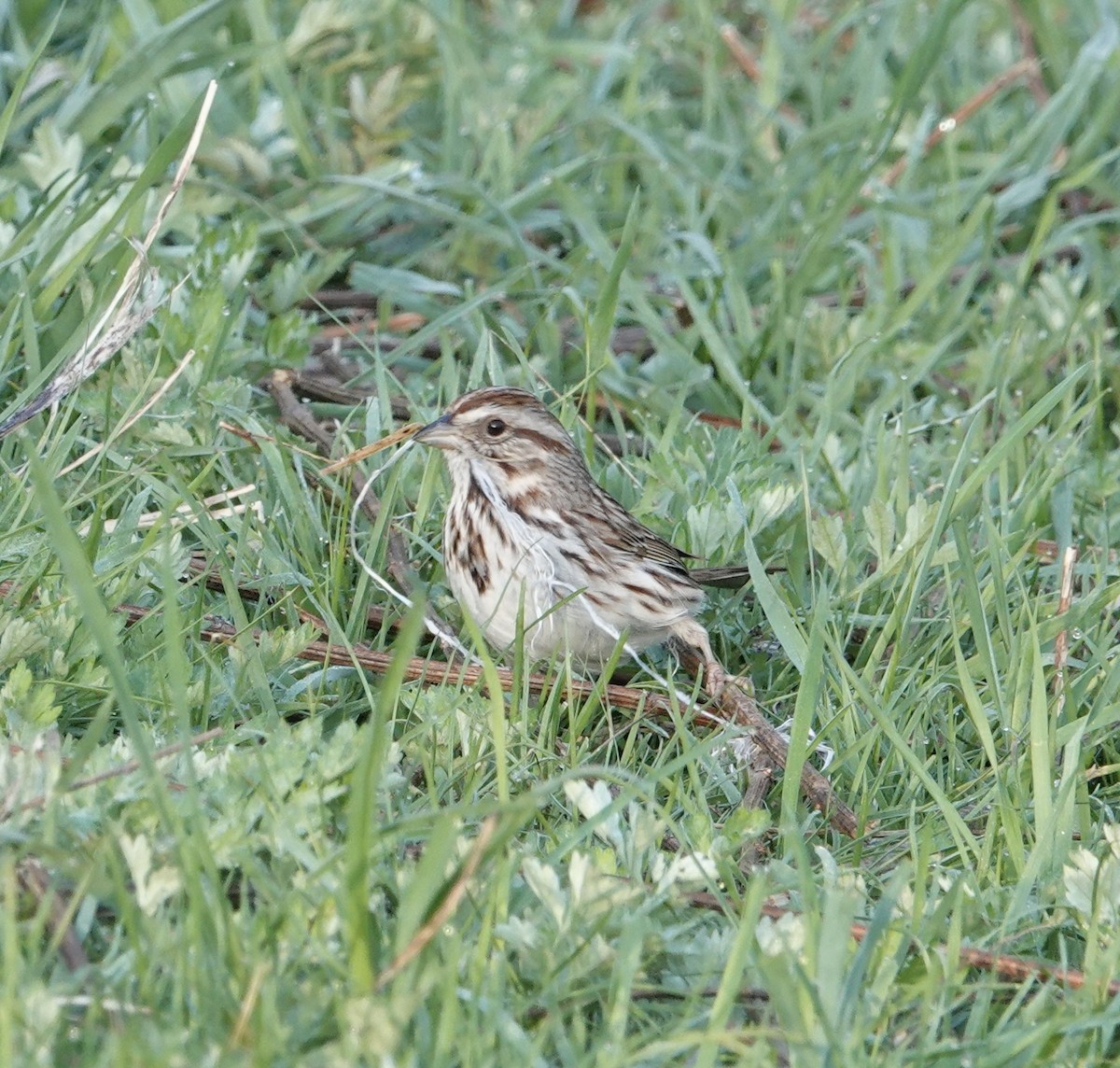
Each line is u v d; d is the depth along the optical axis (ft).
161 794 22.07
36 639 28.68
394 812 26.73
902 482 36.65
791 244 51.83
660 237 49.52
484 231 46.68
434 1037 21.42
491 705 27.86
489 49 59.16
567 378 44.98
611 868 24.86
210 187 44.42
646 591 34.32
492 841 21.75
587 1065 21.11
